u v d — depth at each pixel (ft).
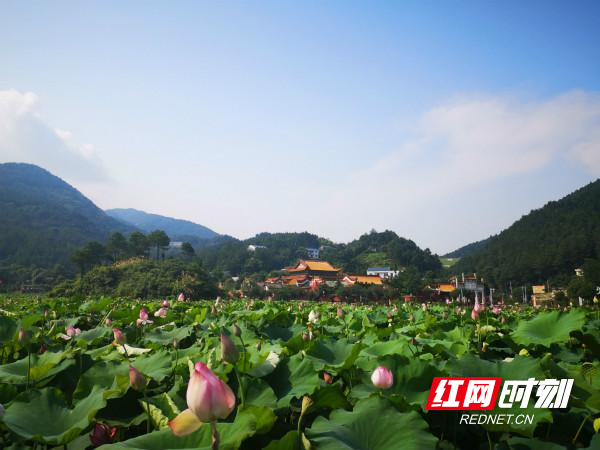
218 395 5.72
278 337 20.10
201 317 26.58
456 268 439.63
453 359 10.55
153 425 8.74
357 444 7.54
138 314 27.58
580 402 8.96
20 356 16.72
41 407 9.14
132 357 14.78
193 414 5.85
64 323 25.73
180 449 6.89
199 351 14.47
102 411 9.19
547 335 16.94
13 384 11.38
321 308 48.03
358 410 8.63
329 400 9.56
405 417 8.10
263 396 9.62
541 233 379.55
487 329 17.97
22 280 302.25
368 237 581.94
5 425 7.92
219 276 339.16
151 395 10.66
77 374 12.21
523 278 320.50
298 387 10.25
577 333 15.43
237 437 6.85
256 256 493.36
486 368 10.18
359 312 37.29
